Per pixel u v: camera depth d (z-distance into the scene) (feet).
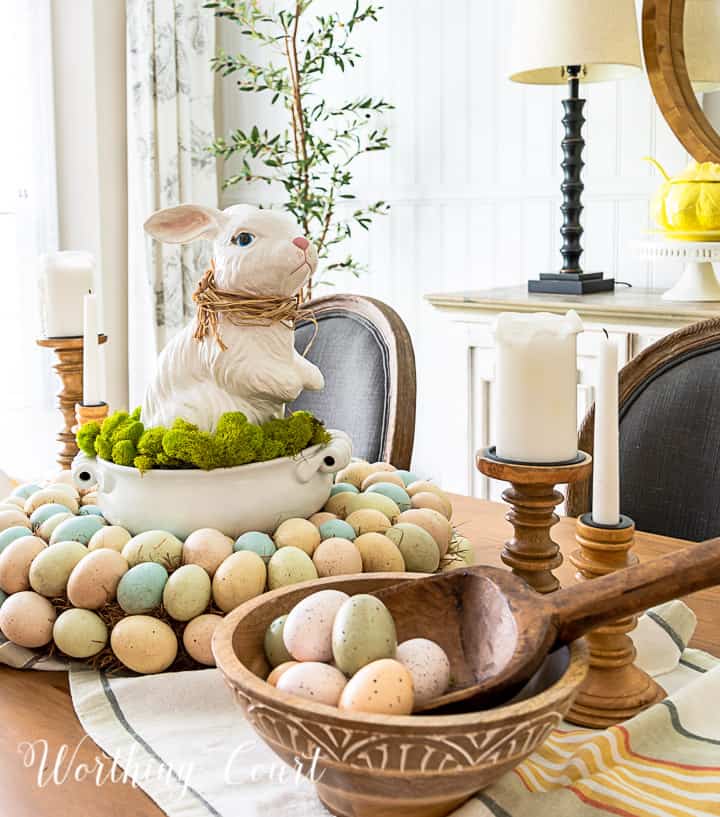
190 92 11.68
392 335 5.02
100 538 2.87
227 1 10.53
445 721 1.65
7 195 11.69
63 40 11.75
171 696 2.52
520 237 10.10
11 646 2.79
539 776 2.09
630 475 4.32
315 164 10.68
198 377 3.12
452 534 3.32
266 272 3.02
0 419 11.98
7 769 2.25
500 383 2.63
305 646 2.02
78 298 4.27
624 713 2.40
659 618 2.72
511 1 9.80
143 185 11.53
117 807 2.08
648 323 7.23
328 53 10.36
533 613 1.94
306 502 3.14
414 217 11.04
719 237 7.33
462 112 10.38
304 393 5.35
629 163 9.09
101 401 3.81
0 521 3.11
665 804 1.99
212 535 2.81
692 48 8.13
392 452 4.78
